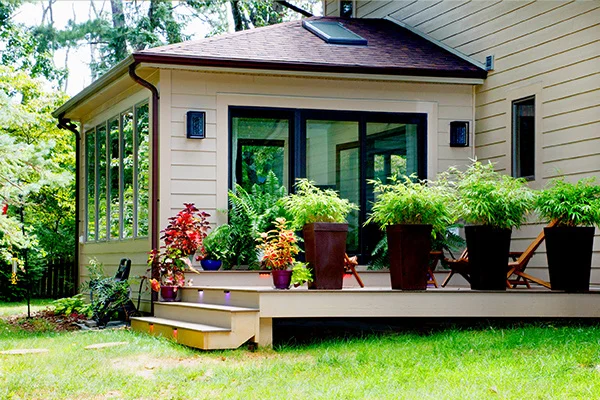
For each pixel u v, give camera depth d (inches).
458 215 361.7
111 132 533.0
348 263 389.1
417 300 344.5
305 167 453.7
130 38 1018.1
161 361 297.3
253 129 450.3
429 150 471.5
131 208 486.9
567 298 357.1
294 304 331.3
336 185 459.2
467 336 324.2
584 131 404.2
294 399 231.6
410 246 345.4
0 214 518.9
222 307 343.3
